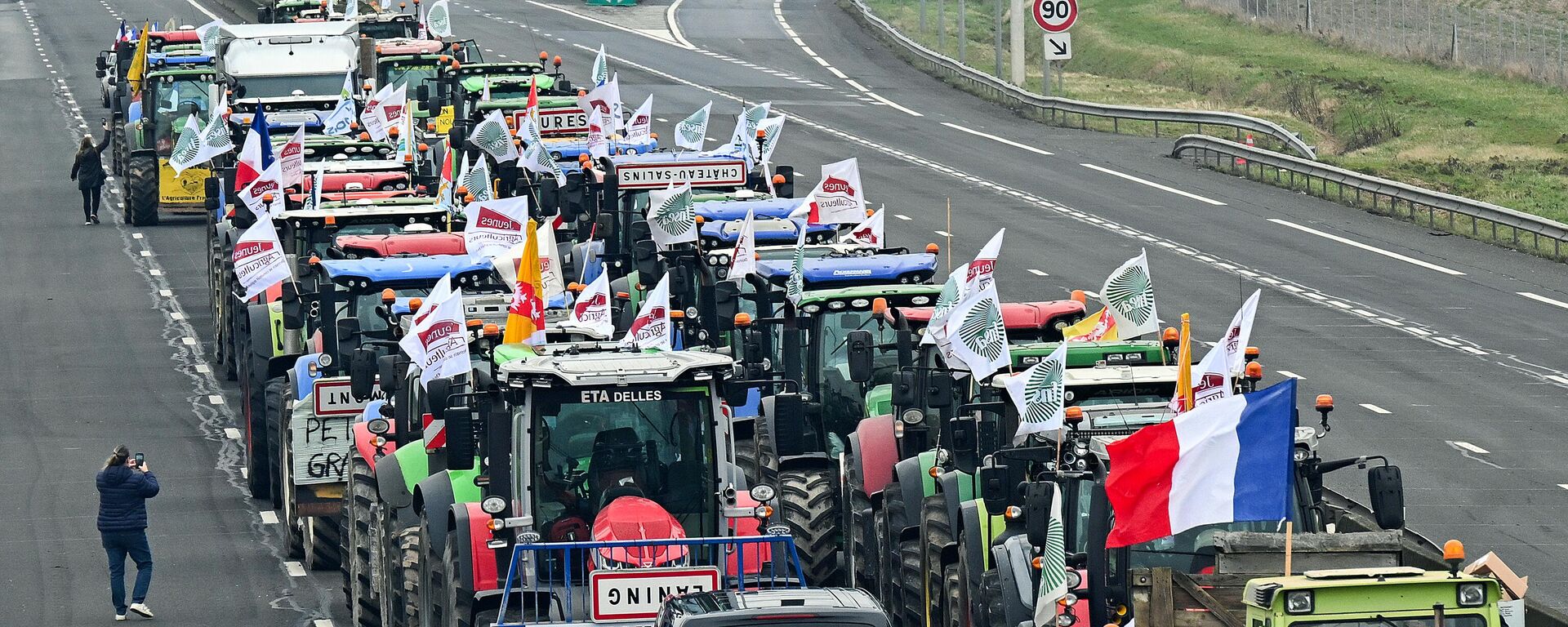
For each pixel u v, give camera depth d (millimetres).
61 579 76250
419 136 135875
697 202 93500
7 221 154750
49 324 122438
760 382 56438
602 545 52312
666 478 54812
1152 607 44250
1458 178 175500
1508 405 100000
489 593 54406
